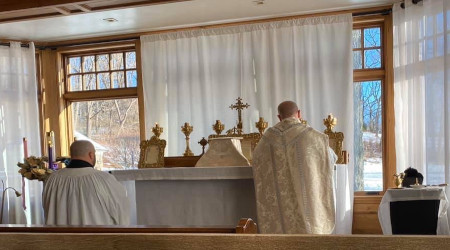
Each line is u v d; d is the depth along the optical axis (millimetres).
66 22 5250
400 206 3898
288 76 5402
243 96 5527
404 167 4941
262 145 3410
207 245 1075
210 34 5641
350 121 5164
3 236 1187
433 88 4438
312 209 3234
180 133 5707
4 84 5758
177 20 5414
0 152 5652
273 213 3346
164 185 3721
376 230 5211
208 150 3711
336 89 5246
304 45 5336
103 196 2793
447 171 4180
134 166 6160
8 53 5820
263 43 5477
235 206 3611
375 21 5312
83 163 2879
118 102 6227
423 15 4645
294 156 3295
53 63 6234
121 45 6043
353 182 5164
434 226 3814
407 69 4855
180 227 1370
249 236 1055
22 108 5836
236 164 3604
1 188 5645
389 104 5223
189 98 5715
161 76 5797
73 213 2766
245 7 4973
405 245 974
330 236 1014
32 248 1174
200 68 5652
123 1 4109
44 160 3734
